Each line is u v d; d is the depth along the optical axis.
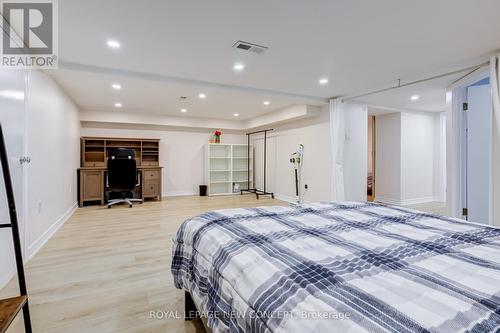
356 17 2.10
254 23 2.20
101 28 2.26
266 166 7.23
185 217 4.45
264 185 7.27
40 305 1.80
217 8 1.97
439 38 2.46
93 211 4.92
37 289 2.01
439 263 0.94
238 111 6.15
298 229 1.37
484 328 0.58
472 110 3.67
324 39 2.49
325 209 1.89
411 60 3.01
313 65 3.17
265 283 0.83
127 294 1.96
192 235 1.46
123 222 4.09
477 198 3.64
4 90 2.07
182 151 7.27
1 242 2.00
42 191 3.01
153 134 6.91
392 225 1.47
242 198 6.69
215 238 1.27
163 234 3.46
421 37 2.45
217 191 7.66
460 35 2.41
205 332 1.53
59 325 1.59
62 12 2.01
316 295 0.72
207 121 7.15
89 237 3.31
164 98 4.80
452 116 3.77
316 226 1.43
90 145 6.08
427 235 1.28
